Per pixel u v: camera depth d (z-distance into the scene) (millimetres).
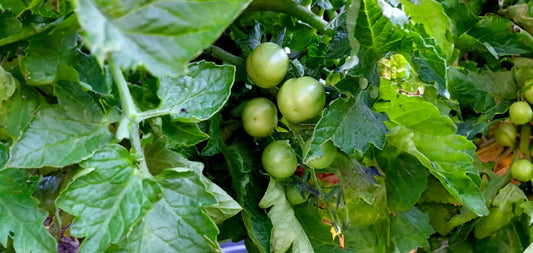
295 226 286
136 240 195
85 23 122
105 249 180
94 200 184
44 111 194
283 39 297
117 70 188
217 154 283
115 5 130
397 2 242
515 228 373
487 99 363
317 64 289
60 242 260
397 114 282
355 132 237
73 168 235
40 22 226
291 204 290
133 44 131
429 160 285
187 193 201
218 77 217
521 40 367
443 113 311
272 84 251
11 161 185
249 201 282
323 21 275
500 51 372
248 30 299
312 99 238
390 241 336
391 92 269
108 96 202
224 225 308
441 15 240
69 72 195
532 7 364
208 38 138
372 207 327
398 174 327
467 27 375
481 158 394
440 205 370
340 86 242
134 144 195
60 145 191
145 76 222
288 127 275
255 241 269
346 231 324
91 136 196
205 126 259
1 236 196
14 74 215
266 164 264
